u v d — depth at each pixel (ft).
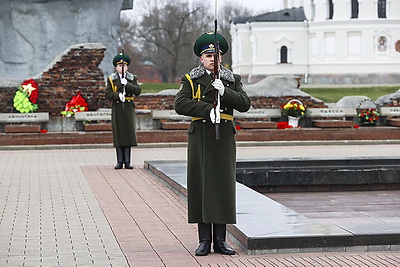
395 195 51.88
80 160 71.87
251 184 53.06
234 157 30.99
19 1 113.60
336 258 29.48
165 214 40.73
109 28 120.57
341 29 297.94
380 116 98.32
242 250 31.50
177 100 30.86
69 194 48.26
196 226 37.22
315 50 303.07
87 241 33.68
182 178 50.03
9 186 52.24
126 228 36.78
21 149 84.99
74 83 94.53
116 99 62.13
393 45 297.12
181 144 88.79
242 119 94.12
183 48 332.19
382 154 76.59
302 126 96.17
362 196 51.39
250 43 309.63
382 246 31.04
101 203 44.52
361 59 297.33
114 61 62.95
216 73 30.09
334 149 83.76
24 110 92.22
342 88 258.98
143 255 30.83
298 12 310.04
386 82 296.51
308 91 252.21
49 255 30.86
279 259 29.45
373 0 296.51
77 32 116.47
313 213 44.06
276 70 305.12
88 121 89.97
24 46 114.42
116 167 62.85
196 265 28.99
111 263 29.40
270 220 33.81
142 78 352.49
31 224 37.86
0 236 34.81
